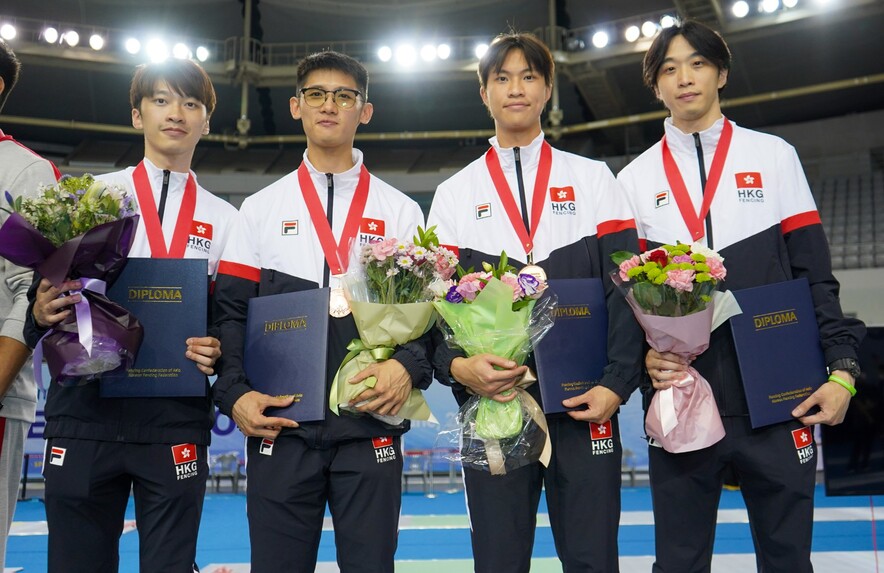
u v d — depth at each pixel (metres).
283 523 2.33
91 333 2.20
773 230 2.63
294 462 2.34
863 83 14.04
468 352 2.37
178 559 2.40
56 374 2.26
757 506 2.49
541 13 15.00
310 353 2.35
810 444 2.46
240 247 2.62
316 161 2.72
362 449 2.37
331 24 15.45
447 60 14.76
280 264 2.59
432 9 14.98
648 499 8.68
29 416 2.46
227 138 16.06
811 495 2.41
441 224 2.75
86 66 14.44
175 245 2.72
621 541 5.89
